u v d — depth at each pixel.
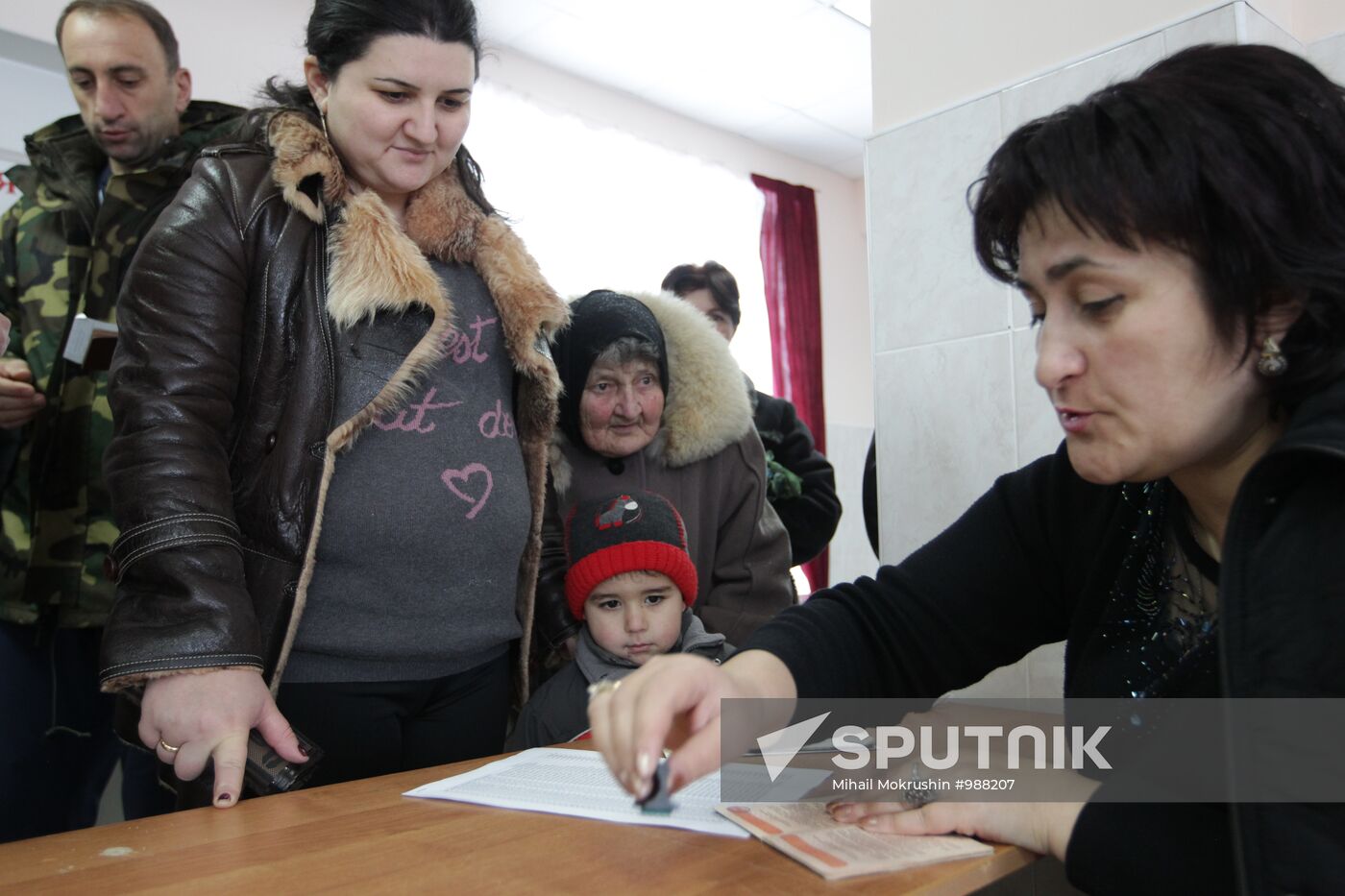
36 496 1.41
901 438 1.46
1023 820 0.60
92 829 0.64
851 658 0.76
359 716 0.99
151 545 0.82
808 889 0.51
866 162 1.52
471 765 0.83
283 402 0.96
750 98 3.97
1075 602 0.79
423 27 0.95
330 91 1.01
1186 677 0.64
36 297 1.48
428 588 1.02
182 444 0.87
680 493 1.49
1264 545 0.51
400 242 1.03
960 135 1.38
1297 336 0.54
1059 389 0.58
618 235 3.77
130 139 1.52
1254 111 0.52
